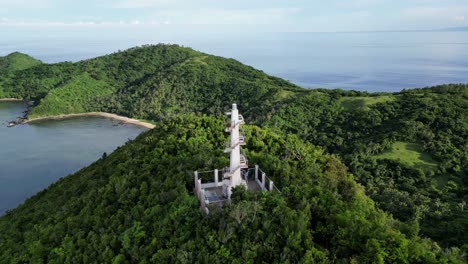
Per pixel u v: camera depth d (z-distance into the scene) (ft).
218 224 113.19
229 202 121.60
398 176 307.99
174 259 106.52
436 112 387.55
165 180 153.28
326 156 205.57
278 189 140.56
